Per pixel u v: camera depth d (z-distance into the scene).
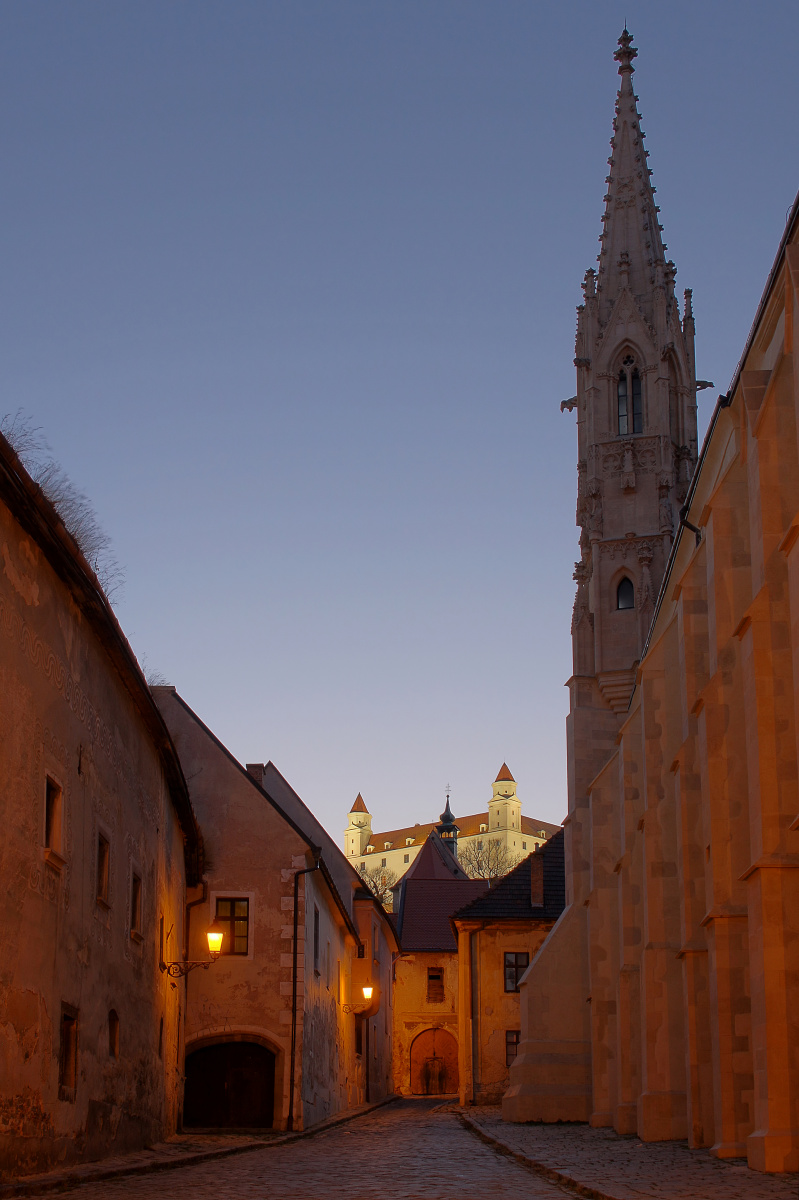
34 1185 14.34
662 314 45.50
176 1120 30.19
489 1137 27.89
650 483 43.81
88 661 20.03
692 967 21.52
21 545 16.39
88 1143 19.36
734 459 20.80
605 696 41.88
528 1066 36.72
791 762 17.00
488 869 188.38
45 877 17.22
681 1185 14.05
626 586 43.19
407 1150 24.97
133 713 23.98
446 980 71.75
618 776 35.75
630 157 48.22
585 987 37.66
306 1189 15.40
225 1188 15.54
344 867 50.03
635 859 30.16
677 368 45.62
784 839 16.77
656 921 26.06
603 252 47.28
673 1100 25.05
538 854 50.94
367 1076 54.47
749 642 17.61
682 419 45.22
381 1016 61.16
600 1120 33.16
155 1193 14.70
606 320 46.19
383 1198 14.05
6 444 14.48
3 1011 15.18
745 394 18.39
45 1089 16.95
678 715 27.70
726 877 19.56
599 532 43.62
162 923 27.80
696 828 22.23
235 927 34.50
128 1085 22.89
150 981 25.83
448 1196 14.33
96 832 20.53
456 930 50.44
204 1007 33.75
